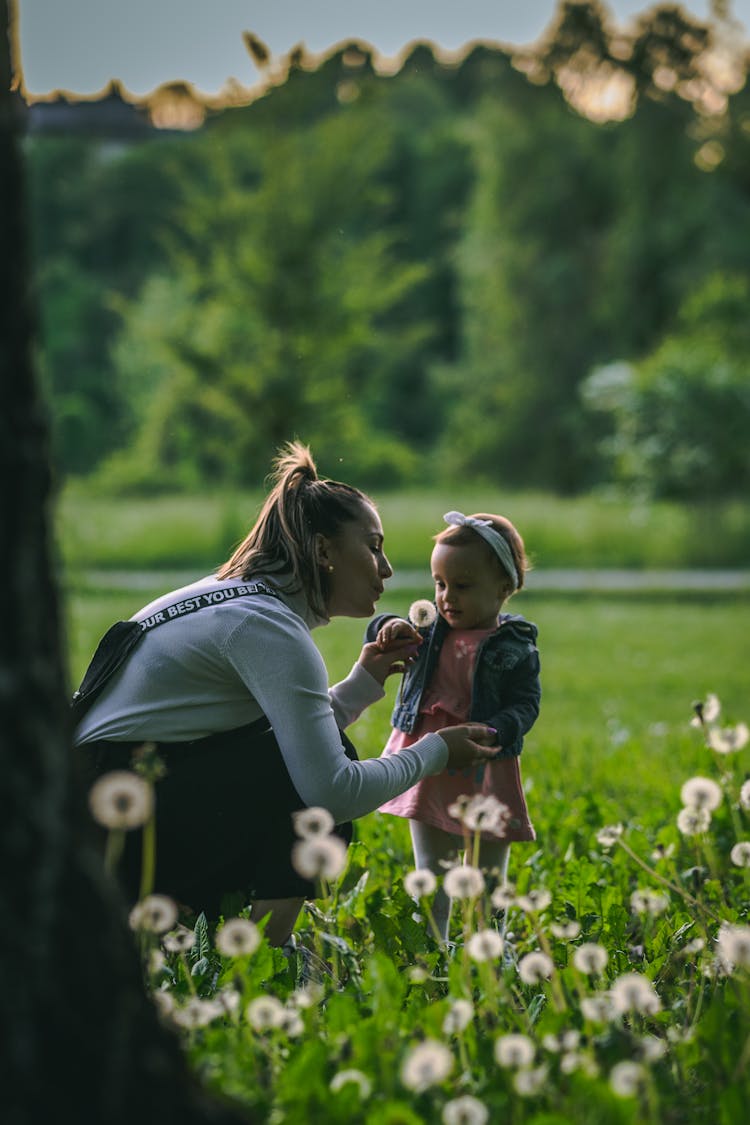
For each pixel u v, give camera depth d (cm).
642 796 718
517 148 5378
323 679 409
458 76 8875
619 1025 324
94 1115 233
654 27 5753
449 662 461
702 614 2186
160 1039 247
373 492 3916
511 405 5275
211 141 3806
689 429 3105
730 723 746
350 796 400
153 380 5509
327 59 3634
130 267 7362
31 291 250
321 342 3675
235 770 403
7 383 243
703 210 5122
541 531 2902
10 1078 227
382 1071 281
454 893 330
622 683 1439
